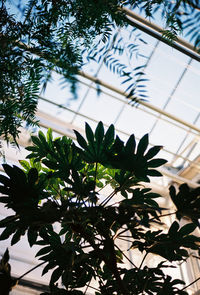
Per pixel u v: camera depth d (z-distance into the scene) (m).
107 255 1.67
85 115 6.85
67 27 0.95
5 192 1.57
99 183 2.16
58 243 1.82
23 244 5.31
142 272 1.73
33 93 0.96
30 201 1.53
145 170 1.58
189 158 8.12
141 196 1.80
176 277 6.32
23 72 0.97
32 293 4.64
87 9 0.93
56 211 1.33
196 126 7.37
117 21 0.88
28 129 1.12
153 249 1.71
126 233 6.45
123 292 1.46
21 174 1.62
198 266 6.62
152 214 1.50
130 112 7.10
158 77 6.61
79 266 1.78
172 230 1.66
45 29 0.95
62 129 6.42
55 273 1.75
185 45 4.95
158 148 1.58
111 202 6.79
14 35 0.93
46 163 1.70
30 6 0.95
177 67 6.59
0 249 5.00
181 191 1.48
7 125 1.11
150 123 7.50
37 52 0.89
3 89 1.01
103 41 0.92
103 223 1.50
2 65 0.95
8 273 1.20
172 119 7.17
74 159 1.74
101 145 1.62
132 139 1.56
